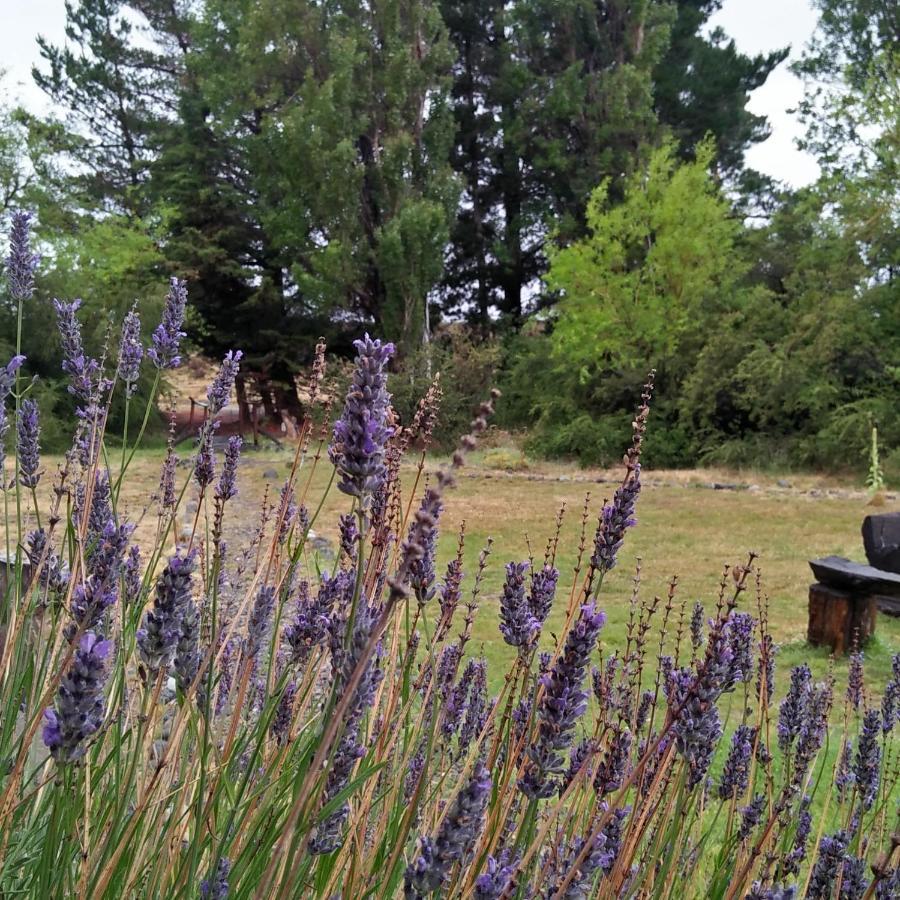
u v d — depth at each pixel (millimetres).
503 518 13750
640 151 32875
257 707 2172
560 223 34188
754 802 2133
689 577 9820
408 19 29531
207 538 2158
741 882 1771
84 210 30453
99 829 1419
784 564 10875
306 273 28969
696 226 24156
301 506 2227
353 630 1093
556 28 34812
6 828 1388
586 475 20984
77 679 948
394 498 1974
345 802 1266
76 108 36062
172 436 2594
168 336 2188
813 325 21812
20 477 1962
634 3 33094
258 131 34375
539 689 1700
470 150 38219
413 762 1942
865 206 22562
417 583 1820
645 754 1336
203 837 1464
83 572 1782
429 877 988
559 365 25984
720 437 22469
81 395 2189
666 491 18188
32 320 23000
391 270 28250
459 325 34781
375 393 1031
